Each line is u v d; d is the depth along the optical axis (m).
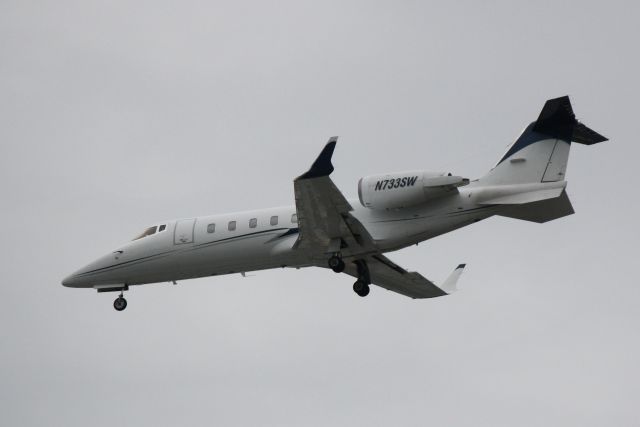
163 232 93.50
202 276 94.25
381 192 82.81
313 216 80.19
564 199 80.69
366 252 85.50
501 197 81.00
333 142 74.44
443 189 81.44
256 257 89.75
